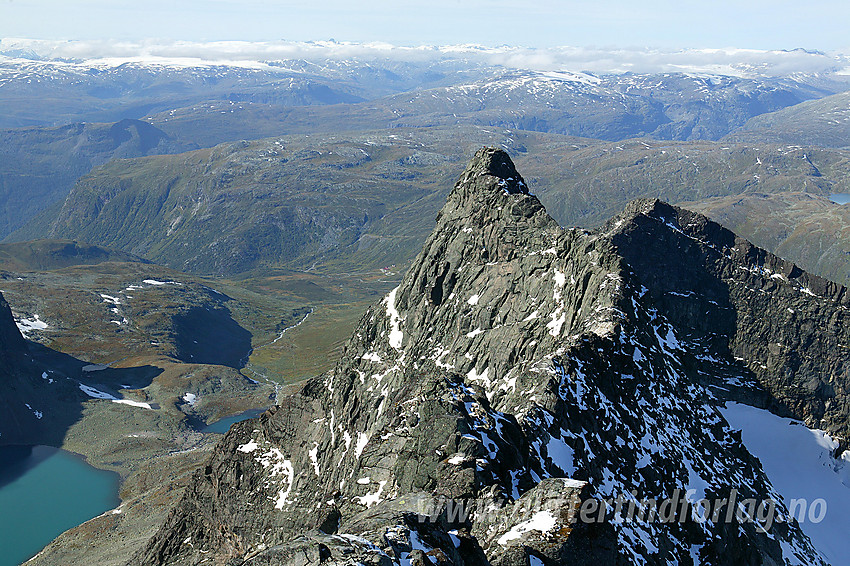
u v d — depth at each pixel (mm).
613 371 106312
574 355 102562
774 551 104500
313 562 43875
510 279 140750
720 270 190625
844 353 181750
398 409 90125
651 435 102188
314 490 125438
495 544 56688
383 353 150375
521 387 99438
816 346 182625
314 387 148250
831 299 190000
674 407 113688
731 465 115750
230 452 141125
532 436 81562
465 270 149500
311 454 134875
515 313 135500
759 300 187125
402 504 61688
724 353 184375
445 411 73938
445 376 81812
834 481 156375
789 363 181000
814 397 178750
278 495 130125
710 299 187750
